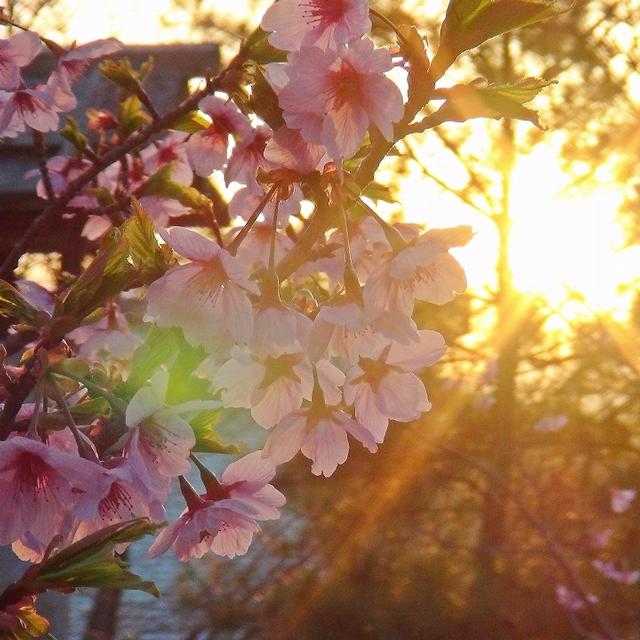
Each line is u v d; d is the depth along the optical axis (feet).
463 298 8.46
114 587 1.38
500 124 8.48
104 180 2.49
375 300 1.47
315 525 8.20
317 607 7.16
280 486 8.51
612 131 8.26
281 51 1.80
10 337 2.27
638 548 7.87
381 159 1.46
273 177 1.47
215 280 1.42
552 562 7.27
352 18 1.41
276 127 1.45
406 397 1.55
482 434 8.42
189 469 1.44
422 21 7.23
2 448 1.37
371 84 1.39
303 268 1.68
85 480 1.37
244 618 7.32
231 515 1.56
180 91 5.21
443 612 6.97
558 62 7.95
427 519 8.34
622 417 8.57
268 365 1.50
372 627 6.87
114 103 3.89
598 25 7.76
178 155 2.42
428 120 1.44
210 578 7.80
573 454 8.48
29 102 2.05
